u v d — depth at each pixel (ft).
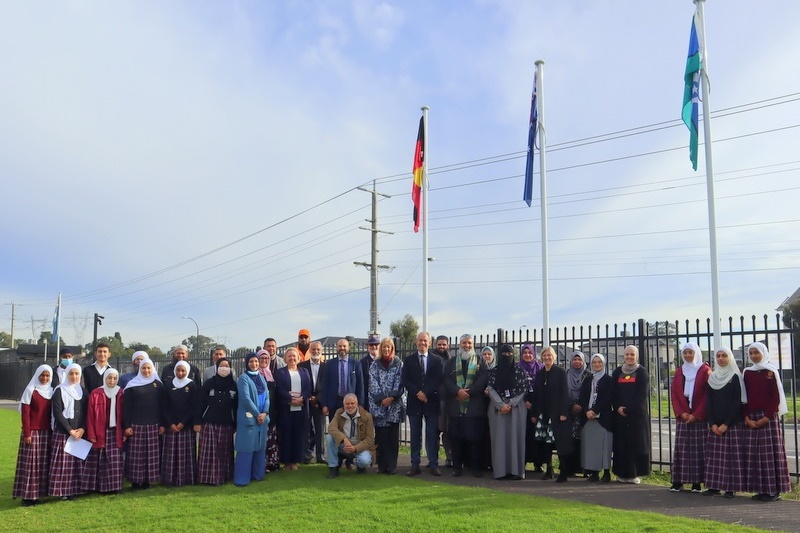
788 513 24.11
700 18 34.40
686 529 21.15
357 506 25.02
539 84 41.68
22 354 136.46
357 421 32.58
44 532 22.62
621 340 34.76
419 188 48.01
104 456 29.12
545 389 31.68
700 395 28.19
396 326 159.22
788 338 29.55
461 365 32.42
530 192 42.52
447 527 21.77
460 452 32.50
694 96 34.55
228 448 31.07
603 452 30.99
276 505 25.67
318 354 36.60
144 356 32.58
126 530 22.59
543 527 21.52
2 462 38.22
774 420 26.61
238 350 55.67
